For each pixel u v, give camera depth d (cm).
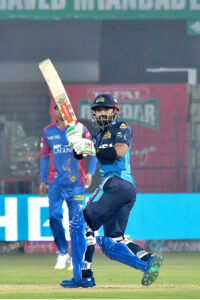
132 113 4122
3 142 4016
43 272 2706
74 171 2666
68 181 2661
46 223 3394
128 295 1859
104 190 1897
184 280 2378
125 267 2962
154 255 1848
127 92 4147
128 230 3453
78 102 4147
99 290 1986
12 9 4184
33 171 3994
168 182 4041
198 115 4106
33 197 3397
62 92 1844
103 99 1908
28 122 4072
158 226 3491
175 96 4119
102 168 1927
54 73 1842
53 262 3225
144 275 1852
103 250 1930
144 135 4103
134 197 1925
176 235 3503
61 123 2666
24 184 3959
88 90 4150
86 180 2709
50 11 4200
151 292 1934
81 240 1967
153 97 4128
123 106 4128
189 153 4078
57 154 2666
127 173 1911
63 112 1850
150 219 3484
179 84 4122
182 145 4091
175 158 4081
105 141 1911
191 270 2795
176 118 4103
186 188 4047
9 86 4134
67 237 3316
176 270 2795
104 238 1925
